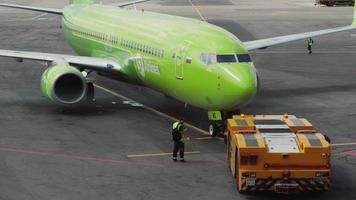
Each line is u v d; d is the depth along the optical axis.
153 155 77.19
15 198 61.28
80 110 102.69
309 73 140.00
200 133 88.31
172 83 89.56
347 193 63.59
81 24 128.88
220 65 79.88
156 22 103.12
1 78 132.50
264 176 60.41
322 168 60.47
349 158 76.50
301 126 67.12
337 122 95.38
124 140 84.25
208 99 82.06
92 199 61.38
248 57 82.62
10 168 71.19
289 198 62.12
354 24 132.00
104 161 74.44
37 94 115.69
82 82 96.50
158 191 63.94
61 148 80.00
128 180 67.38
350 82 128.50
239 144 60.94
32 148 79.81
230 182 66.88
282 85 125.31
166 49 90.94
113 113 100.75
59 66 98.38
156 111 102.50
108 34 113.38
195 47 84.88
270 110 102.75
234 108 80.69
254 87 77.81
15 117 97.38
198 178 68.31
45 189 64.06
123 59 105.06
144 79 99.12
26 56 105.81
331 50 178.38
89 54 124.81
